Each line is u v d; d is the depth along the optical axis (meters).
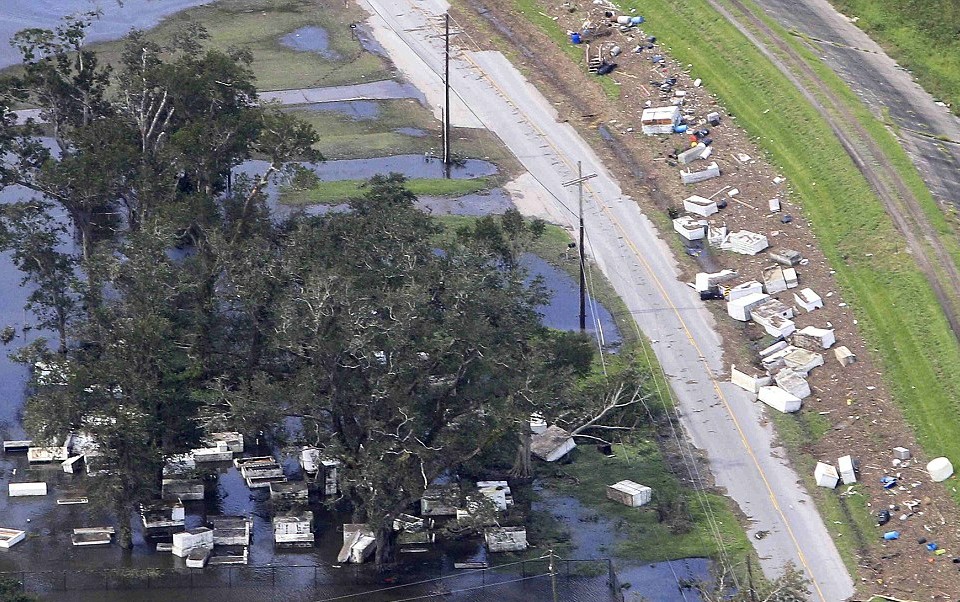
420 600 176.62
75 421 180.88
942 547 182.88
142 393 181.25
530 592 177.50
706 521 190.00
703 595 166.25
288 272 190.75
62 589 177.75
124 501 183.12
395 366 174.88
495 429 177.00
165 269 192.50
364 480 174.62
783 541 185.62
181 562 184.12
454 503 178.62
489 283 183.75
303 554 186.62
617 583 177.88
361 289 181.75
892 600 173.88
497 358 174.75
